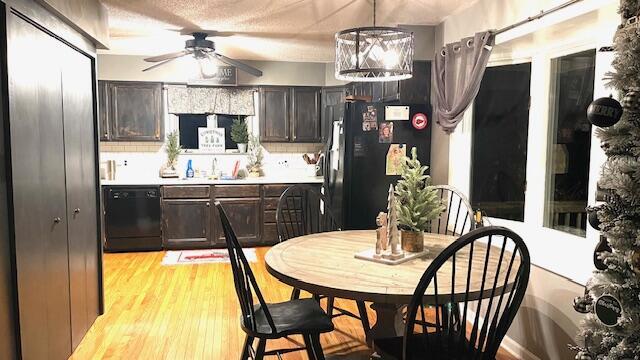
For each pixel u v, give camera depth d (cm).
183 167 615
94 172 342
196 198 566
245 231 579
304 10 358
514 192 335
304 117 611
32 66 234
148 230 556
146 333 323
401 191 248
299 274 211
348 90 534
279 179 591
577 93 279
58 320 267
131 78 574
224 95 600
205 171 617
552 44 294
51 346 256
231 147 629
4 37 204
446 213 384
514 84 334
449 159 384
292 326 216
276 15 375
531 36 290
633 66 152
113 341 310
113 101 570
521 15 289
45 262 248
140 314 357
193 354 292
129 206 550
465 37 352
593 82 265
